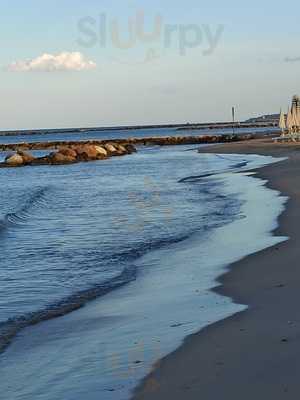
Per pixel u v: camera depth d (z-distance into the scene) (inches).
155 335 336.2
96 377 279.6
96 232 763.4
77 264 575.5
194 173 1761.8
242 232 692.1
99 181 1659.7
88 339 343.6
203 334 326.0
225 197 1087.0
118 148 3324.3
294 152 2427.4
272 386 246.2
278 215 795.4
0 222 837.2
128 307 409.7
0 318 402.6
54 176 1977.1
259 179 1374.3
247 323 339.3
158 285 470.0
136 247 650.8
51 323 385.4
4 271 550.0
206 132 7682.1
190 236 698.8
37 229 800.9
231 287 439.2
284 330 318.3
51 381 281.9
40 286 491.2
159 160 2600.9
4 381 287.9
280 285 427.2
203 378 262.4
